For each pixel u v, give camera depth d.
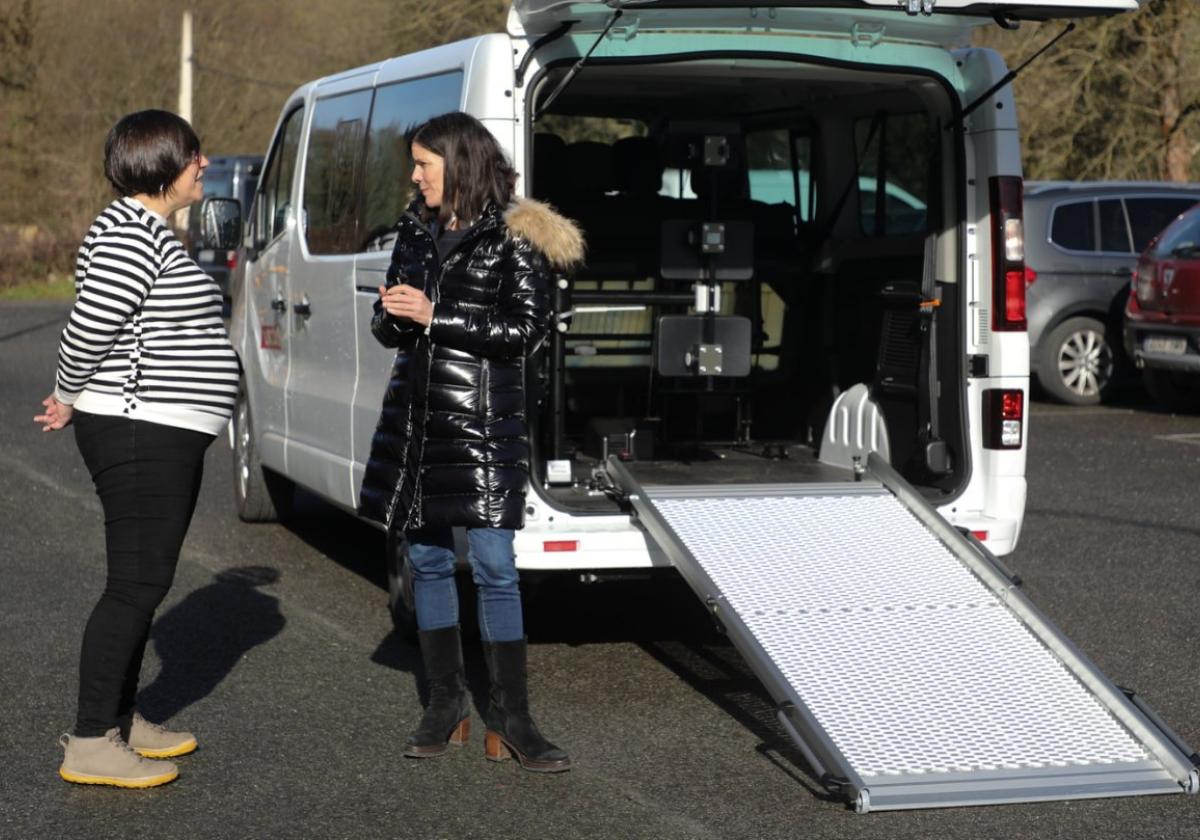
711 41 5.72
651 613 6.91
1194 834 4.32
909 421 6.47
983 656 5.05
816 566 5.41
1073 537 8.52
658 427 7.50
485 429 4.66
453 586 4.99
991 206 6.03
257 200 8.41
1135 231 14.35
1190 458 11.27
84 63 34.84
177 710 5.43
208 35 36.22
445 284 4.65
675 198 7.47
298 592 7.19
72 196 34.22
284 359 7.68
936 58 6.05
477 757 4.96
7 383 15.57
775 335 7.53
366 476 4.84
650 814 4.46
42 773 4.78
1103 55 22.92
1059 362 14.21
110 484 4.59
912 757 4.55
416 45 27.84
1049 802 4.55
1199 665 6.09
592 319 7.27
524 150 5.52
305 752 5.00
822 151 7.28
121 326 4.51
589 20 5.50
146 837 4.28
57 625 6.52
